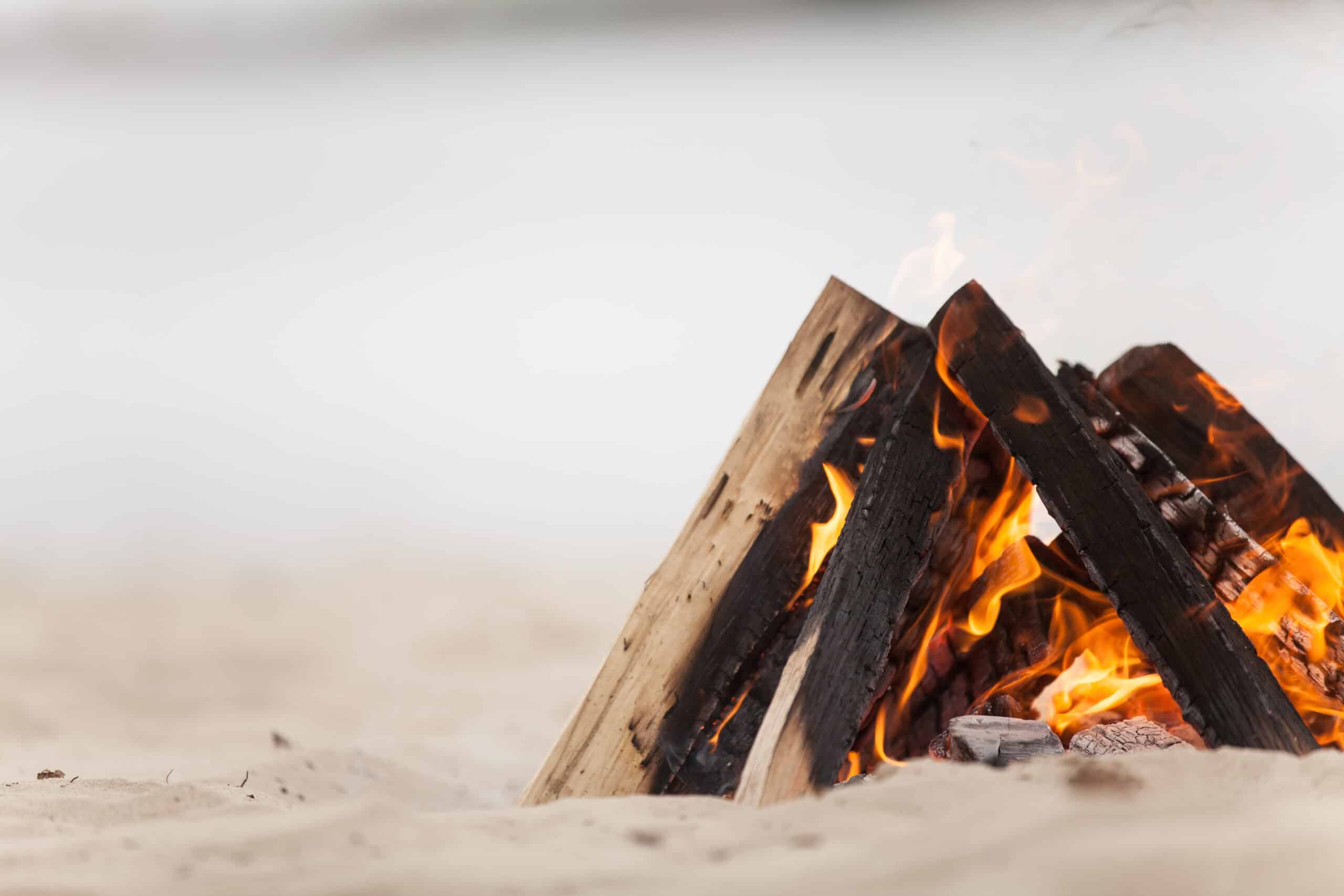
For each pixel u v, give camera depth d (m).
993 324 2.04
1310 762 1.85
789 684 1.96
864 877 1.71
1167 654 1.97
